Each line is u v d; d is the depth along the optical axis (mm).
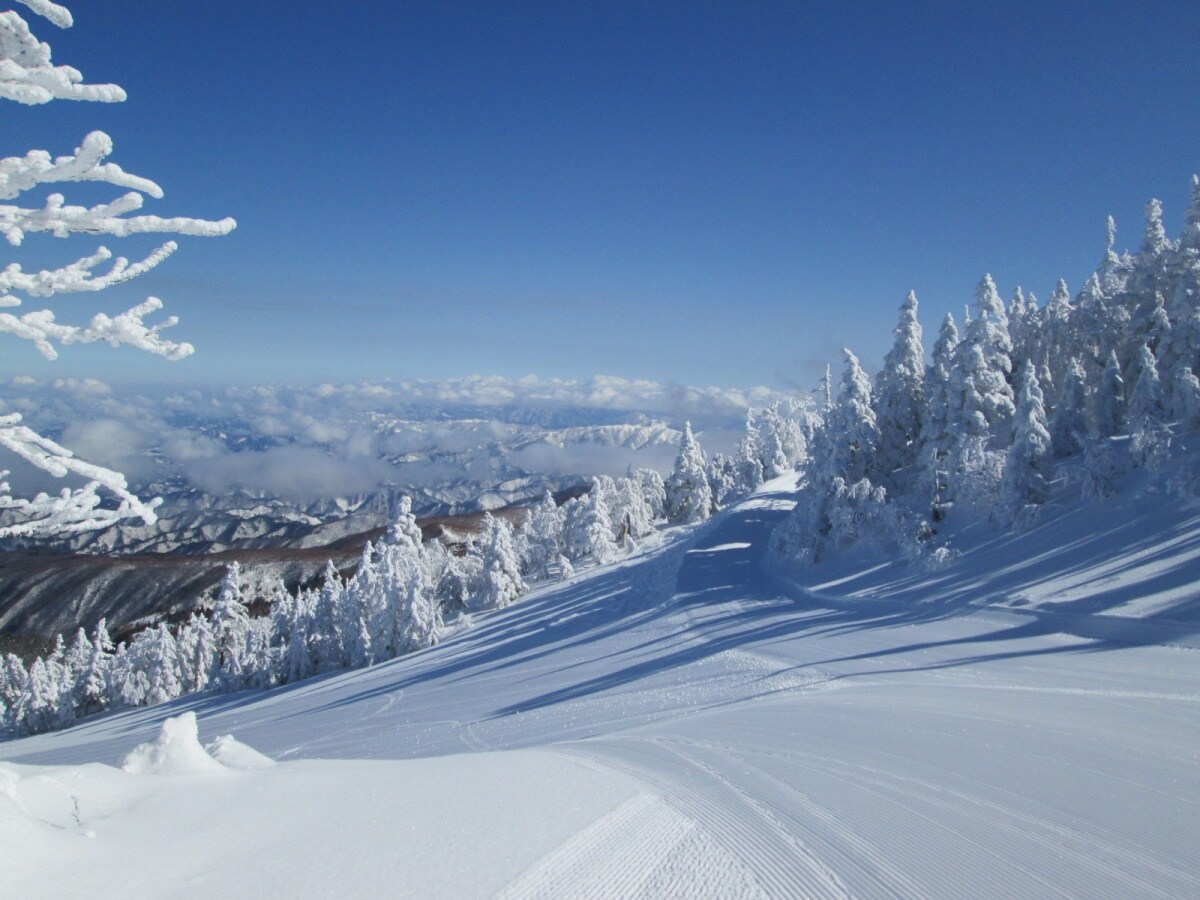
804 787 6074
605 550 63750
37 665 59875
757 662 19188
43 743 51031
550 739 13773
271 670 52094
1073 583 20453
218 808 4492
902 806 5500
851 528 36219
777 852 4512
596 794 5531
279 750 22156
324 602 54156
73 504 2535
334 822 4445
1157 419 26688
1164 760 6617
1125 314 38500
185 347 2998
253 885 3506
